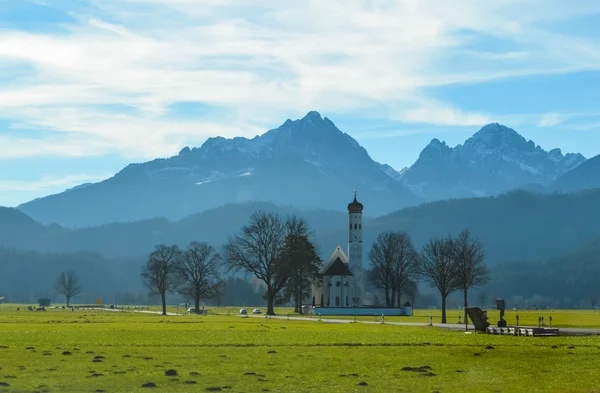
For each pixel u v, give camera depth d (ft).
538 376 263.90
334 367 283.38
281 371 271.90
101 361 293.23
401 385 243.81
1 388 230.07
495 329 475.31
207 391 230.27
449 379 256.73
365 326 588.09
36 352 322.55
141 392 228.02
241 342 386.93
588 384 247.29
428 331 504.02
